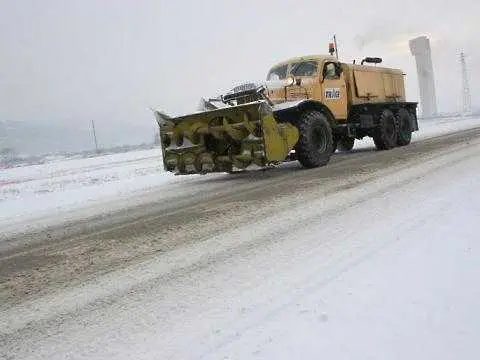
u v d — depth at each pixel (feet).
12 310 9.77
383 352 6.30
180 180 31.60
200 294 9.36
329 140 29.48
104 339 7.89
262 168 24.84
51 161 117.39
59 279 11.52
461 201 13.99
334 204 16.33
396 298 7.87
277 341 6.97
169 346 7.33
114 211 21.17
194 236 14.16
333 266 9.91
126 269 11.64
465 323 6.81
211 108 27.53
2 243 17.07
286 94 29.96
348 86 34.81
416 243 10.63
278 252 11.49
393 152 33.81
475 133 42.93
